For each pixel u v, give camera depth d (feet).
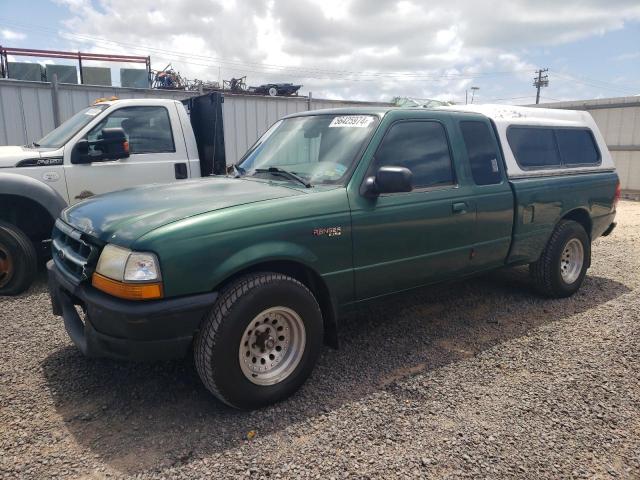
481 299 17.69
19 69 38.93
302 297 10.59
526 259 16.33
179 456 8.84
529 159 16.28
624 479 8.45
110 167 19.89
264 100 41.98
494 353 13.28
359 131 12.58
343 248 11.36
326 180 11.94
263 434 9.52
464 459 8.85
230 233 9.78
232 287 9.87
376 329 14.88
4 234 16.88
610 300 17.81
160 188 12.51
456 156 13.96
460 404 10.68
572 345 13.84
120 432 9.54
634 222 37.22
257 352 10.30
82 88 35.81
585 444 9.36
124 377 11.65
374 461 8.75
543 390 11.32
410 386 11.44
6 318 15.15
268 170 13.21
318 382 11.60
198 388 11.23
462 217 13.73
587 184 17.92
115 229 9.71
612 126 54.60
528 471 8.58
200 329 9.77
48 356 12.62
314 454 8.93
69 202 19.11
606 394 11.17
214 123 23.77
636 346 13.78
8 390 10.96
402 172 11.01
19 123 33.91
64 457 8.77
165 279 9.12
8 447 9.01
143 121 20.95
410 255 12.71
